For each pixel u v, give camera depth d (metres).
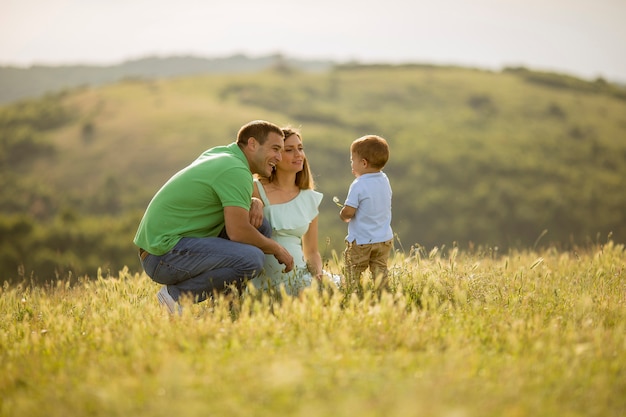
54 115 152.75
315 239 6.82
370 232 6.46
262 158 6.20
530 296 5.77
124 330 4.87
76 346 4.73
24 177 125.69
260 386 3.65
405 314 5.05
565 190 107.06
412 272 6.38
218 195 5.95
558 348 4.29
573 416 3.40
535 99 169.62
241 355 4.23
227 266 5.94
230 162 6.00
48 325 5.31
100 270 6.68
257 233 6.04
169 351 4.41
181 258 5.96
